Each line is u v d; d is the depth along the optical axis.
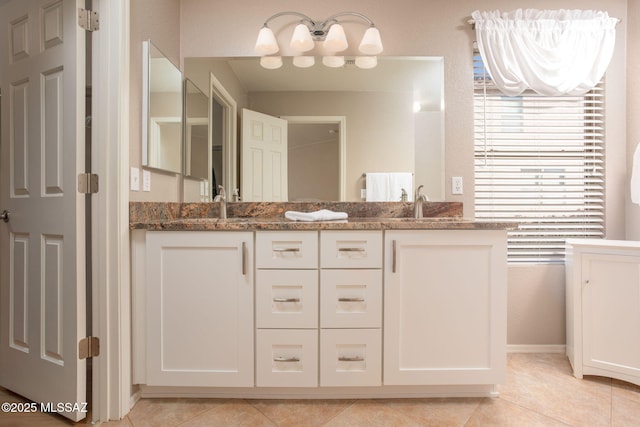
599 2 2.00
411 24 2.00
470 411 1.41
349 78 2.02
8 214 1.52
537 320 2.02
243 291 1.42
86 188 1.33
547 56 1.91
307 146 2.03
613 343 1.62
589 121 2.01
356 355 1.44
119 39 1.35
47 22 1.37
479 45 1.93
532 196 2.03
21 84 1.47
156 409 1.43
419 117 2.01
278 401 1.49
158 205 1.67
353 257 1.42
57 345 1.36
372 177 2.02
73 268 1.31
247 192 2.02
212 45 2.01
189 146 1.99
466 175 2.00
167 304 1.43
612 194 2.02
